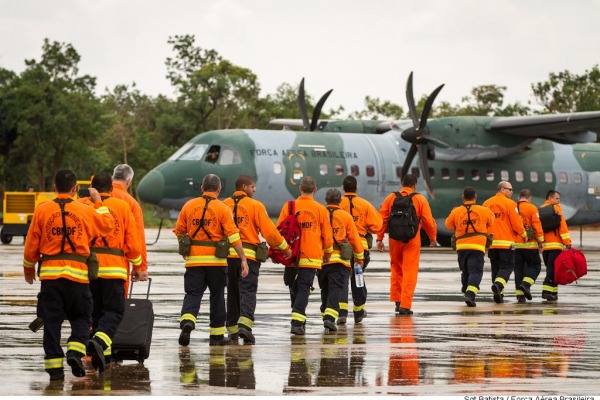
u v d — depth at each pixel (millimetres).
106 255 15883
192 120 123938
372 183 56438
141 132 126312
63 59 114500
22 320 22188
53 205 14820
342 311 22516
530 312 25297
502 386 14086
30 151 107375
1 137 108125
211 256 18719
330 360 16703
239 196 19922
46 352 14641
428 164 59438
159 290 30344
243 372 15422
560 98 132125
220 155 53031
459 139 57094
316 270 20984
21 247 58594
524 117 57250
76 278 14719
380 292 31031
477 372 15367
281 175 53594
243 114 126062
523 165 61906
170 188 52312
